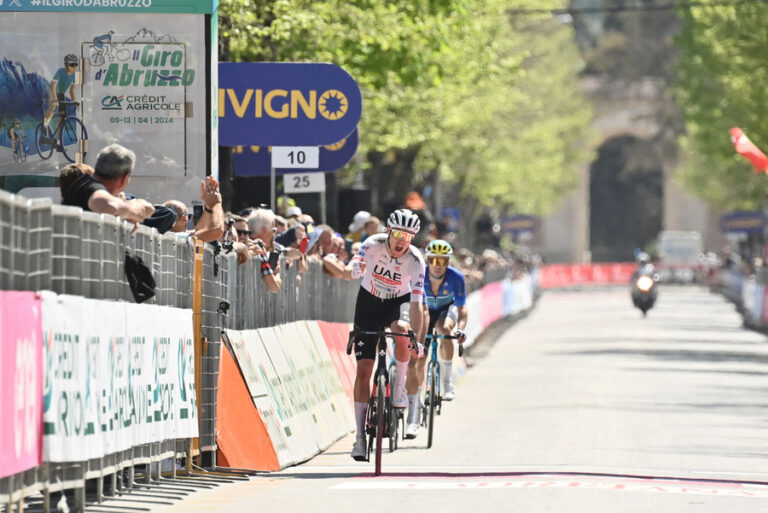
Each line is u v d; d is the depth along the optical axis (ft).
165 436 96.68
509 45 335.47
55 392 77.41
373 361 110.42
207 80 126.72
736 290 556.51
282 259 133.08
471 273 273.54
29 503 86.94
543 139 532.73
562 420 152.25
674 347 295.69
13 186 127.34
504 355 277.44
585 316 455.63
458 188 468.75
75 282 80.74
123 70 126.72
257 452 110.22
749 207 588.50
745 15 362.74
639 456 120.67
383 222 317.22
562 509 87.15
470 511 86.33
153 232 94.73
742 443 132.87
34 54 126.62
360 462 117.39
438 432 141.08
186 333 101.55
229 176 169.78
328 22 191.01
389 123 265.54
